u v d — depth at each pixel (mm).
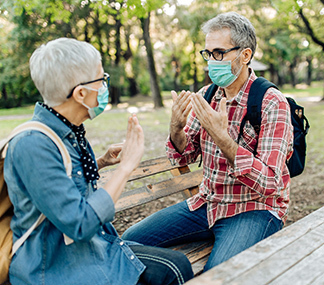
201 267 1736
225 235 1702
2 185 1248
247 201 1806
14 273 1259
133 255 1424
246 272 1088
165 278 1365
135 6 5242
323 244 1261
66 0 5711
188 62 30297
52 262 1249
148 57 18453
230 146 1552
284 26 16375
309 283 1039
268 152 1675
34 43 17859
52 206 1107
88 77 1217
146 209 3676
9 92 24469
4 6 5586
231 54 1771
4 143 1186
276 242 1280
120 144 1673
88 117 1333
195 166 5137
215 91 2033
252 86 1795
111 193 1217
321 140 7500
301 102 18438
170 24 21281
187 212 1983
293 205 3900
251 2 16766
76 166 1298
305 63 46812
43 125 1200
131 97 32531
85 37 19188
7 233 1307
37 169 1109
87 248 1301
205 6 18156
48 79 1181
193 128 2070
